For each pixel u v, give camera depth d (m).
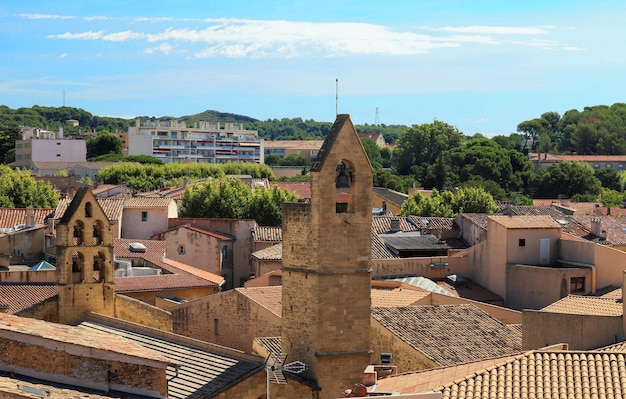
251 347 95.50
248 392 63.88
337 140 70.19
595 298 85.44
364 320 71.12
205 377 63.81
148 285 117.19
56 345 52.09
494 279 119.94
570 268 115.31
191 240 146.12
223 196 186.50
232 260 152.75
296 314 71.62
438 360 74.62
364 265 71.12
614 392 48.44
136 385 53.75
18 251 127.75
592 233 144.75
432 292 103.94
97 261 75.31
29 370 51.75
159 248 138.38
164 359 54.53
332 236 70.19
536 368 50.88
